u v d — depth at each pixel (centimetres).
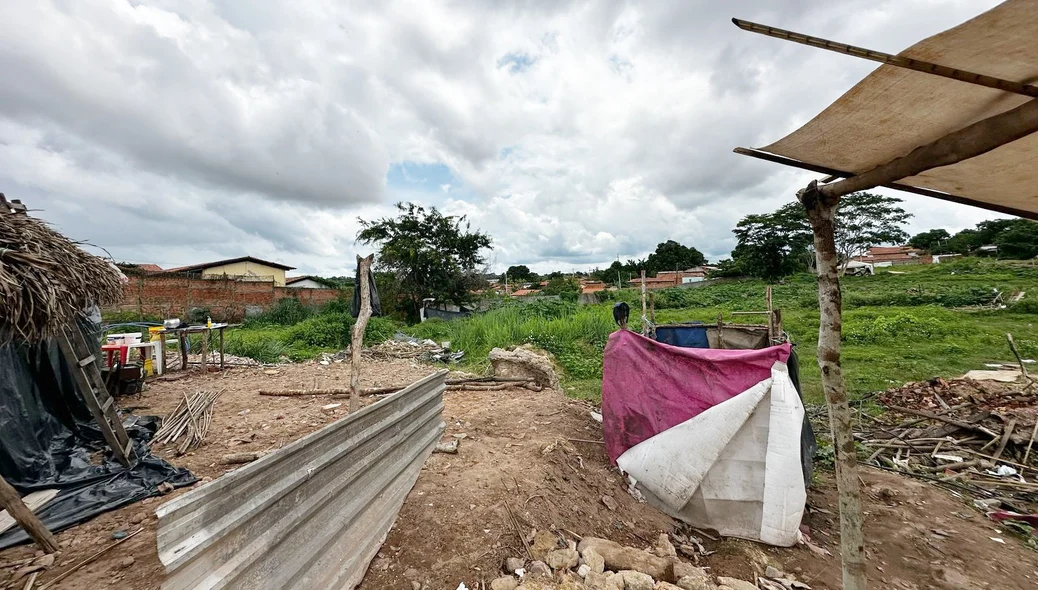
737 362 376
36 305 290
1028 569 324
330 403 623
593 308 1666
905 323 1362
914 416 655
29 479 358
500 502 331
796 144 181
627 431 411
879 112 157
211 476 382
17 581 240
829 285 207
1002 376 772
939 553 342
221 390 692
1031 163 180
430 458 402
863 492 441
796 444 343
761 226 4144
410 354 1175
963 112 157
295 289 2647
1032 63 125
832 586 298
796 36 123
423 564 265
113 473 373
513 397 668
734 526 352
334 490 219
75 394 461
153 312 1830
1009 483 452
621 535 337
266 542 171
